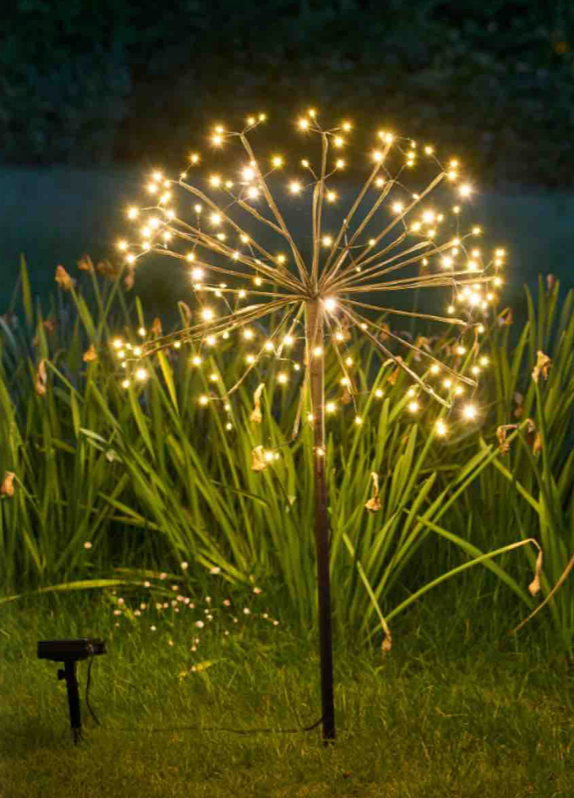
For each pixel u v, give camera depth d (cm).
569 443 448
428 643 404
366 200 1351
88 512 431
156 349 349
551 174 1560
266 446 414
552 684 378
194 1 1589
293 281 328
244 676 380
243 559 421
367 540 398
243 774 327
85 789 317
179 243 1020
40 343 442
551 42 1622
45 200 1314
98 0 1566
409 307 877
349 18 1560
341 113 1537
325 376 444
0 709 364
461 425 449
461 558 430
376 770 325
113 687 374
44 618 420
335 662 387
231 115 1568
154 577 430
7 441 425
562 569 392
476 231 359
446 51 1563
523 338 433
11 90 1542
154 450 444
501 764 330
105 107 1568
